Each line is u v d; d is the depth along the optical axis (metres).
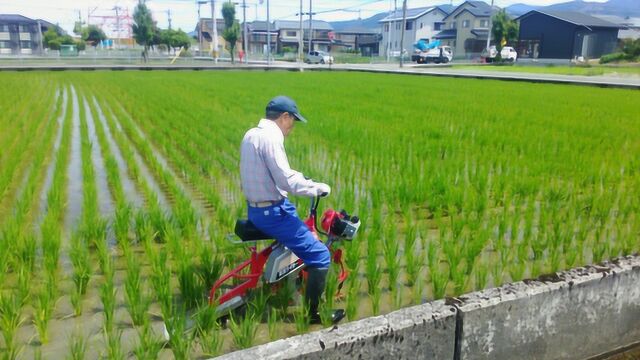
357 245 4.84
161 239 5.60
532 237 5.77
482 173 7.77
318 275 3.83
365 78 34.09
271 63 60.56
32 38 78.00
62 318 4.00
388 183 7.48
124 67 42.00
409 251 4.88
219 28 97.25
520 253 5.10
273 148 3.46
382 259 5.22
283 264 3.88
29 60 53.09
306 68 46.38
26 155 9.88
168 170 8.88
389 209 6.37
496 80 32.59
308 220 4.09
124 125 13.19
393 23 83.56
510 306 3.39
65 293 4.39
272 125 3.57
